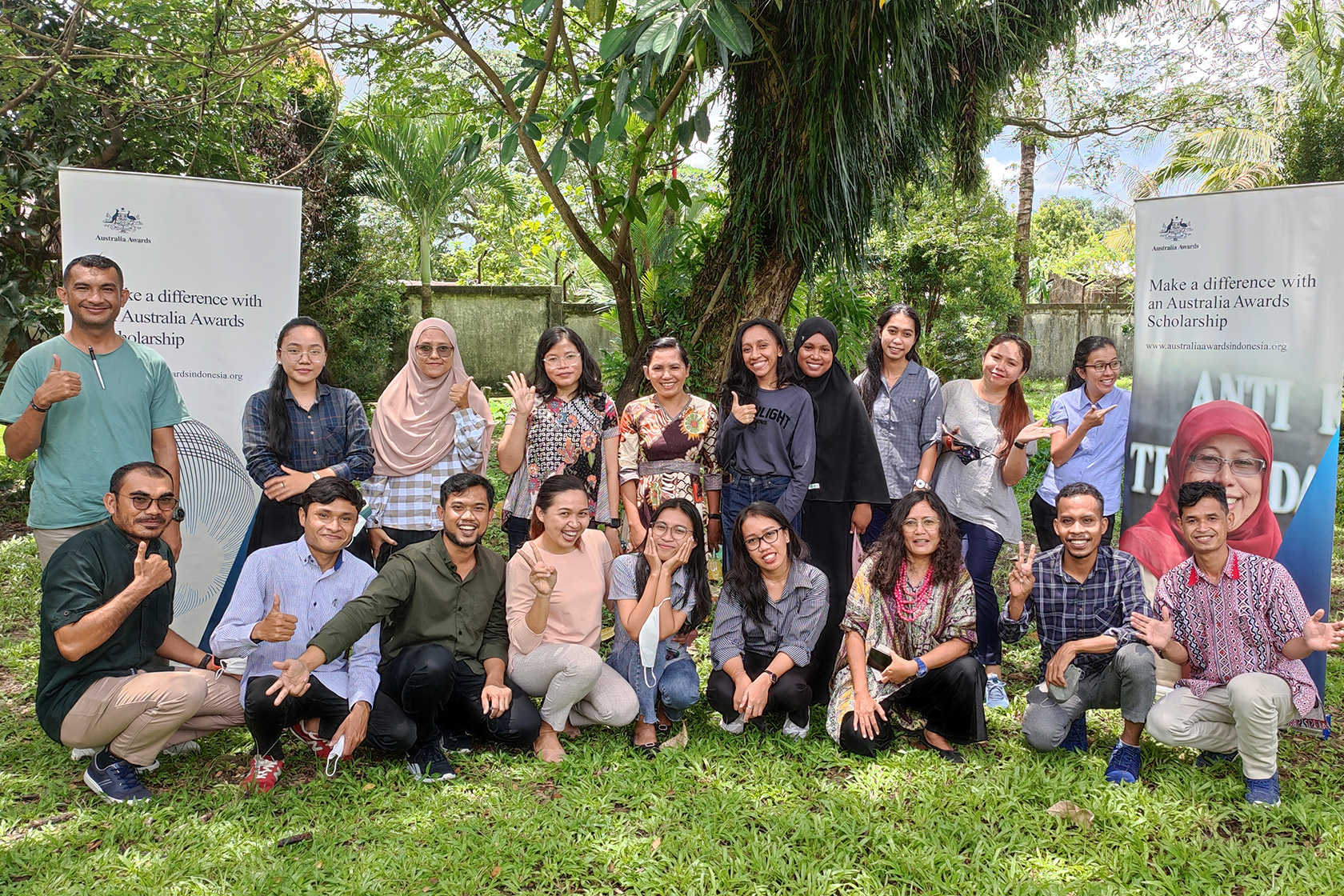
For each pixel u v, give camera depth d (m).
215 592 4.25
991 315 11.30
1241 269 3.78
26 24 5.69
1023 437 3.82
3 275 6.91
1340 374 3.59
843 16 5.00
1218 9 6.88
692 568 3.60
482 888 2.54
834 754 3.36
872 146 5.55
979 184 8.85
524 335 13.86
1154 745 3.49
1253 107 11.11
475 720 3.43
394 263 11.84
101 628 2.90
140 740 2.98
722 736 3.53
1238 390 3.81
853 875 2.61
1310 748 3.46
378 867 2.60
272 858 2.65
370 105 6.68
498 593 3.53
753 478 3.85
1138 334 4.08
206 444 4.20
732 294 6.11
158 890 2.49
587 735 3.58
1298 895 2.50
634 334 6.38
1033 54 6.71
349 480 3.79
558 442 4.07
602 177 6.14
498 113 6.05
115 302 3.47
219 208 4.15
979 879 2.57
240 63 5.59
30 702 3.75
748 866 2.63
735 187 5.94
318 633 3.18
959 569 3.45
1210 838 2.82
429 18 5.37
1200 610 3.27
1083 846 2.75
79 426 3.46
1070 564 3.49
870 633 3.50
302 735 3.25
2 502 6.97
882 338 4.12
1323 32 8.37
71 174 3.95
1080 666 3.38
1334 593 5.25
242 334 4.22
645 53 3.43
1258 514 3.78
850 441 3.88
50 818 2.91
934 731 3.47
